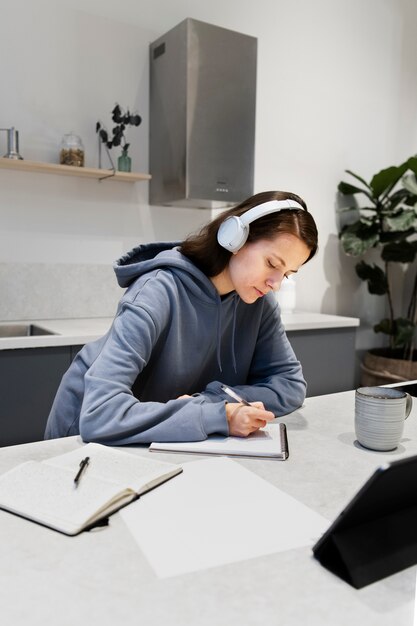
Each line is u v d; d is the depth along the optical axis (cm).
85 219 278
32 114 259
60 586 57
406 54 405
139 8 283
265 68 332
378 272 365
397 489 62
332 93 365
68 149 256
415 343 405
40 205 265
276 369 139
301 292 365
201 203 291
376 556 61
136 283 122
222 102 272
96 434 99
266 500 78
